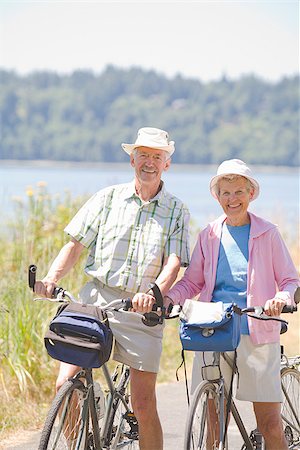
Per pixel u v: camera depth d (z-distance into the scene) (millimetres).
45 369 16328
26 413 15000
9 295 16906
